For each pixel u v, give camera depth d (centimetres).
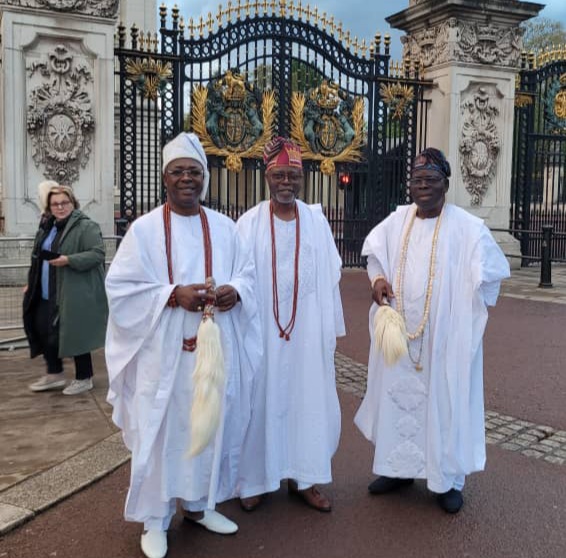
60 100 1008
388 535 330
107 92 1034
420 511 356
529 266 1481
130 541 320
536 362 664
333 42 1259
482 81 1355
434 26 1363
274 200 348
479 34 1338
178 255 307
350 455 435
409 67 1350
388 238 378
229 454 325
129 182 1136
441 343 349
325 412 349
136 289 300
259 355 330
